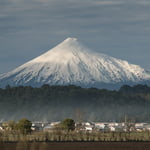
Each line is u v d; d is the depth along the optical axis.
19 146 157.62
